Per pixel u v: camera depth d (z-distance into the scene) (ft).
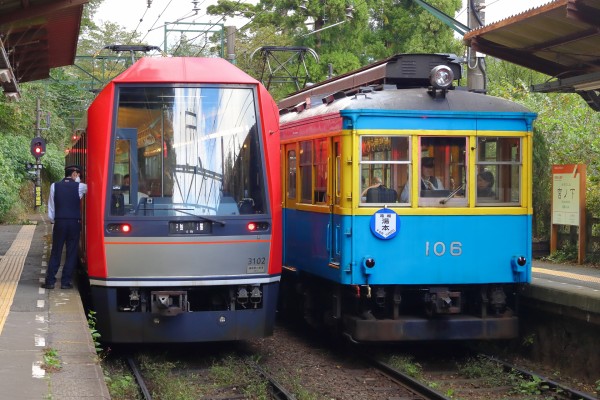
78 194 37.35
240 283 31.37
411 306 35.29
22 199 125.70
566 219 48.01
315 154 36.55
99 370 22.93
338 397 28.45
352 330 33.45
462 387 30.14
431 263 32.60
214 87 31.86
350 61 103.91
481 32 40.16
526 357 35.47
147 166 31.17
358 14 105.91
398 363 32.81
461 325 33.17
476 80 48.93
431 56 35.24
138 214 30.83
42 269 44.88
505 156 33.40
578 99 69.26
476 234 32.99
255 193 31.83
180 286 31.01
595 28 34.94
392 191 32.45
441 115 32.55
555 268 44.78
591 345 30.94
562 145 57.57
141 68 31.94
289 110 44.88
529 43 40.88
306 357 35.55
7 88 46.78
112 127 31.12
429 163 32.68
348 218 32.09
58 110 149.79
